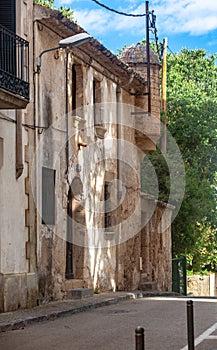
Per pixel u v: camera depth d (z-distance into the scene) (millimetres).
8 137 19734
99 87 27922
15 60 18281
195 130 44750
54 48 21672
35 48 21688
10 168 19859
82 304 21594
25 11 21203
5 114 19609
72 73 25828
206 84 53031
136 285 32031
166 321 17594
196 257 48281
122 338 14547
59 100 23594
